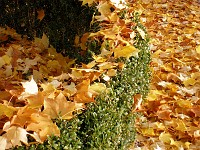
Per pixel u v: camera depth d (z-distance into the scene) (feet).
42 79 10.93
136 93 11.01
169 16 22.58
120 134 9.12
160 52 17.08
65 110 6.93
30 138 6.36
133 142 10.84
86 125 7.36
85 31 11.85
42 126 6.43
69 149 6.53
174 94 13.87
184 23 21.68
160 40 18.93
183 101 13.08
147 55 12.78
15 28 14.57
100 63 9.31
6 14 14.52
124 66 9.53
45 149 6.27
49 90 7.75
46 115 6.62
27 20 14.14
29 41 14.21
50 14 13.25
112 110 8.13
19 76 11.35
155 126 11.72
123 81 9.34
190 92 14.05
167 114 12.26
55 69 11.80
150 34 19.33
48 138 6.32
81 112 7.29
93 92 7.97
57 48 13.20
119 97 9.00
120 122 8.98
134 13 12.78
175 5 24.88
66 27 12.72
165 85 14.24
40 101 7.11
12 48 12.71
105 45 9.89
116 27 10.33
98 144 7.50
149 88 13.34
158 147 10.70
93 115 7.44
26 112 6.65
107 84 8.59
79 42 12.11
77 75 8.70
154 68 15.44
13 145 6.06
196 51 17.46
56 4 12.89
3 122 6.56
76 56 11.78
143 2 24.97
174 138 11.59
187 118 12.60
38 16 13.53
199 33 20.20
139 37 11.78
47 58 12.72
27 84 7.54
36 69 11.85
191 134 11.59
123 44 10.37
